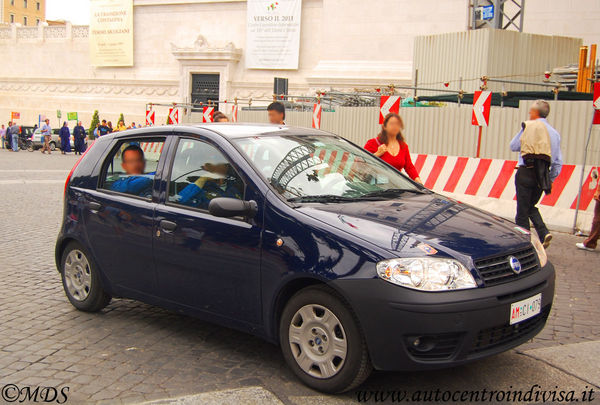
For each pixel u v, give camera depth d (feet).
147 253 15.31
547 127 25.49
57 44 152.66
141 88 138.51
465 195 36.63
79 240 17.21
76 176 17.87
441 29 97.30
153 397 12.17
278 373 13.37
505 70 50.16
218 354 14.52
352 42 103.35
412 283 11.09
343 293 11.51
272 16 116.78
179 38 132.57
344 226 12.21
